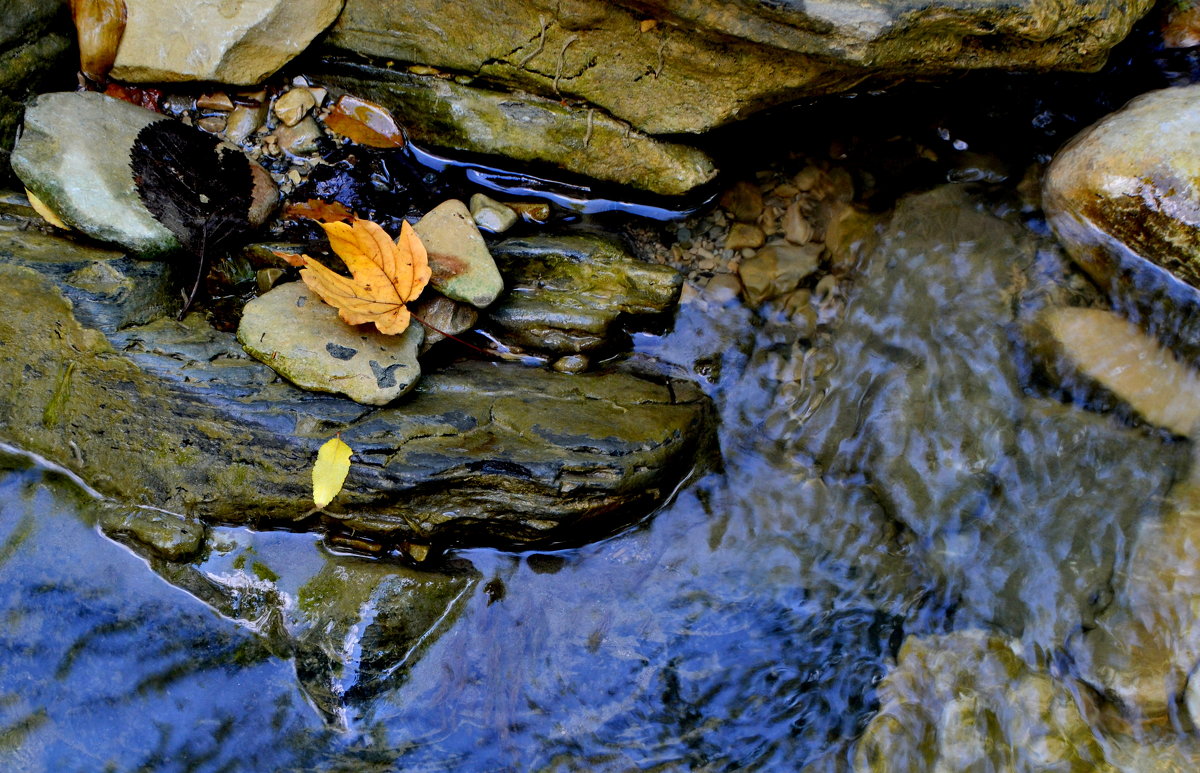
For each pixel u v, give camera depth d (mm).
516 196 1505
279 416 1367
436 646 1361
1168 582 1369
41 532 1359
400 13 1444
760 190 1521
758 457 1443
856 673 1369
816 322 1486
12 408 1364
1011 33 1391
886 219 1505
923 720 1353
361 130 1486
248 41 1439
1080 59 1427
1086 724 1344
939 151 1521
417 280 1382
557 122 1465
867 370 1461
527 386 1425
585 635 1378
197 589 1360
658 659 1372
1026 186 1497
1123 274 1436
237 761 1330
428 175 1499
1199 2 1487
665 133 1467
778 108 1476
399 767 1335
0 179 1414
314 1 1441
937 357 1450
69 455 1368
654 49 1422
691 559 1402
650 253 1508
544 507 1372
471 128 1474
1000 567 1393
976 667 1366
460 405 1397
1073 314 1441
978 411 1429
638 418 1412
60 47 1430
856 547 1408
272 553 1370
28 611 1343
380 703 1346
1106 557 1384
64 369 1366
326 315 1391
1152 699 1344
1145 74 1491
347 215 1467
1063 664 1362
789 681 1367
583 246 1472
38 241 1391
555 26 1424
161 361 1375
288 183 1467
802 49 1392
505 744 1347
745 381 1472
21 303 1368
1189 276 1412
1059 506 1401
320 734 1340
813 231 1512
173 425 1365
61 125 1395
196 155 1437
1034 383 1434
